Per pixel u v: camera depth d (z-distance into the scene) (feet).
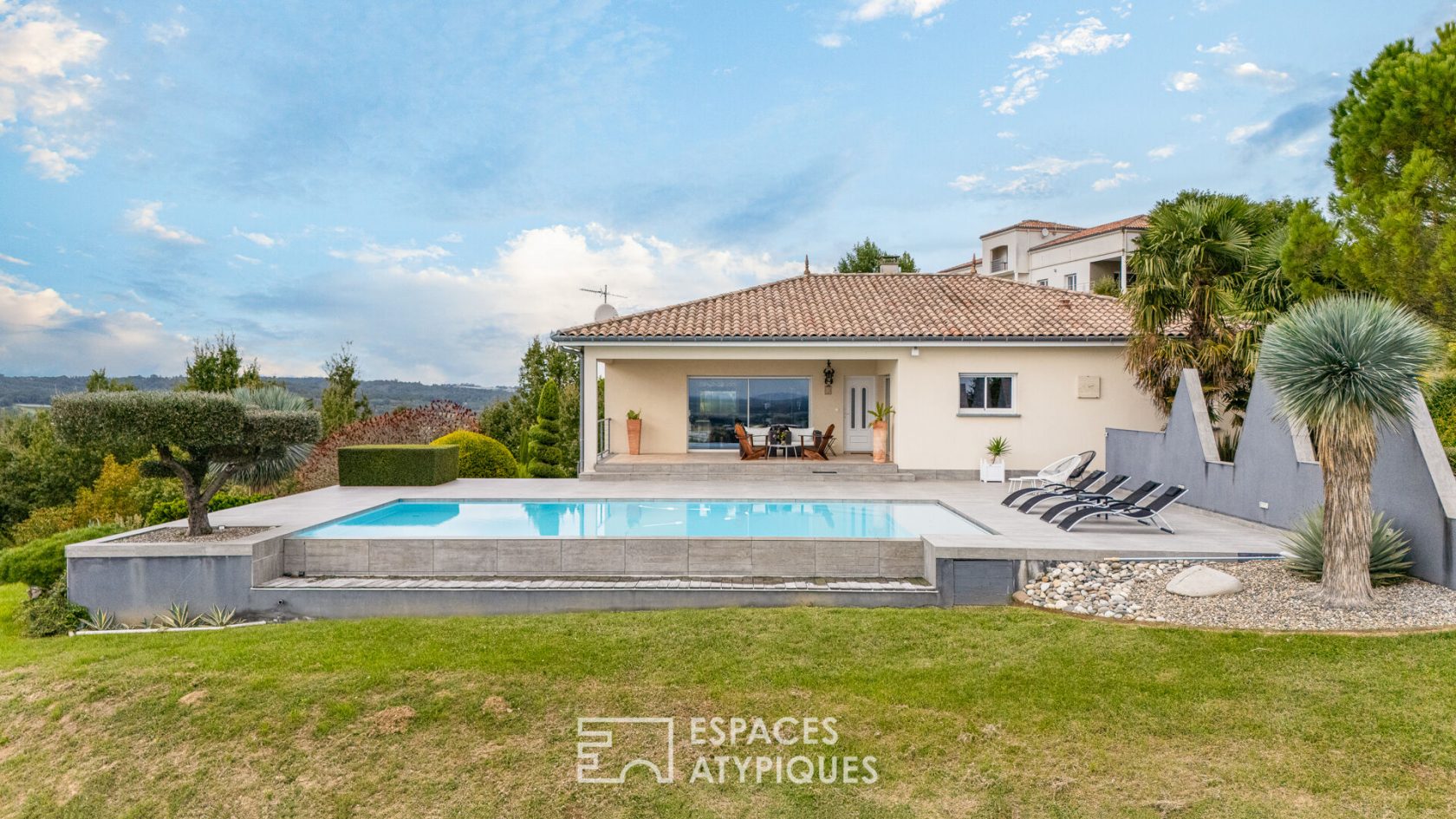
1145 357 50.72
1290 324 24.94
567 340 57.52
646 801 16.92
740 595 29.17
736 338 56.59
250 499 47.24
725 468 58.70
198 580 30.81
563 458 85.97
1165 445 45.01
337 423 86.63
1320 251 36.45
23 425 96.58
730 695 20.72
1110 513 34.17
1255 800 15.40
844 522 40.86
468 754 18.67
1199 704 18.76
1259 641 21.76
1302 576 26.48
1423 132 32.91
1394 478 27.30
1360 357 22.98
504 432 103.19
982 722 18.79
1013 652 22.56
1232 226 47.91
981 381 57.57
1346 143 36.22
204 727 20.16
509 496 48.37
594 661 22.95
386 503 46.01
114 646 26.84
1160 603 25.50
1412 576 26.09
